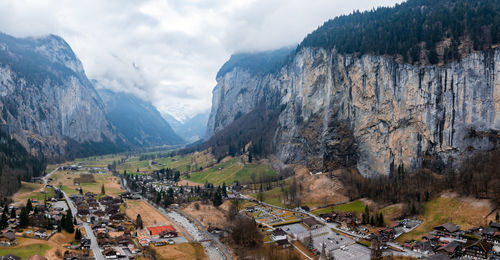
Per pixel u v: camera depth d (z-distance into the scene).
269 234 152.38
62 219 144.88
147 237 147.88
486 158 172.00
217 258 130.25
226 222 173.50
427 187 177.25
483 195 148.75
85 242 131.38
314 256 127.44
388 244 132.25
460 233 129.38
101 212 180.88
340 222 166.25
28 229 138.50
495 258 110.56
